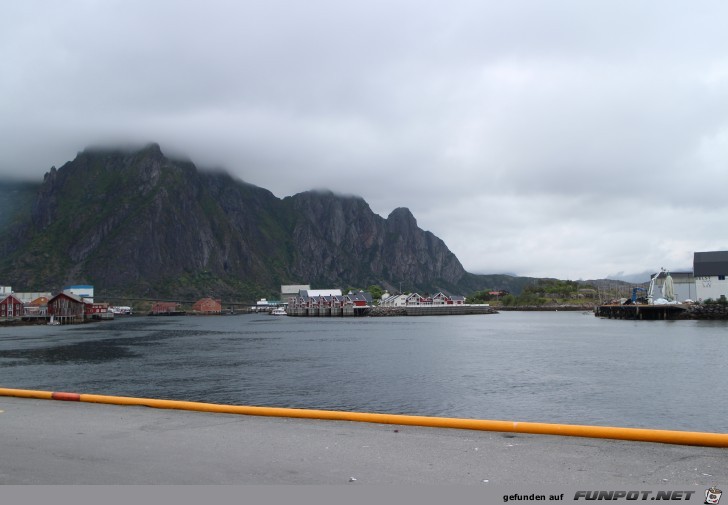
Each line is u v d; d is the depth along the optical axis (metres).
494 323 162.75
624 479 8.82
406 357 65.81
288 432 11.84
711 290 154.00
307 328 149.75
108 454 10.21
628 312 166.88
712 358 60.06
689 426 29.97
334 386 43.88
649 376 47.41
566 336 98.94
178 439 11.28
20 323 187.62
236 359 65.44
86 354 72.94
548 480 8.80
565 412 33.53
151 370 54.97
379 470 9.29
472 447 10.55
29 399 15.98
